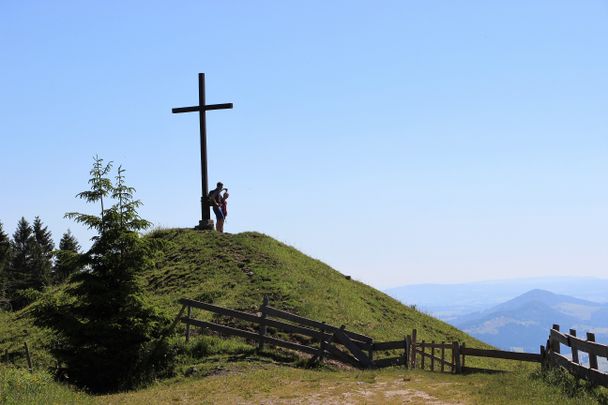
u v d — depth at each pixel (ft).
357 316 103.55
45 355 88.48
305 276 116.57
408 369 75.36
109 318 74.90
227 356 80.48
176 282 111.34
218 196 135.74
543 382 56.08
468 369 73.82
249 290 104.17
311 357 82.07
